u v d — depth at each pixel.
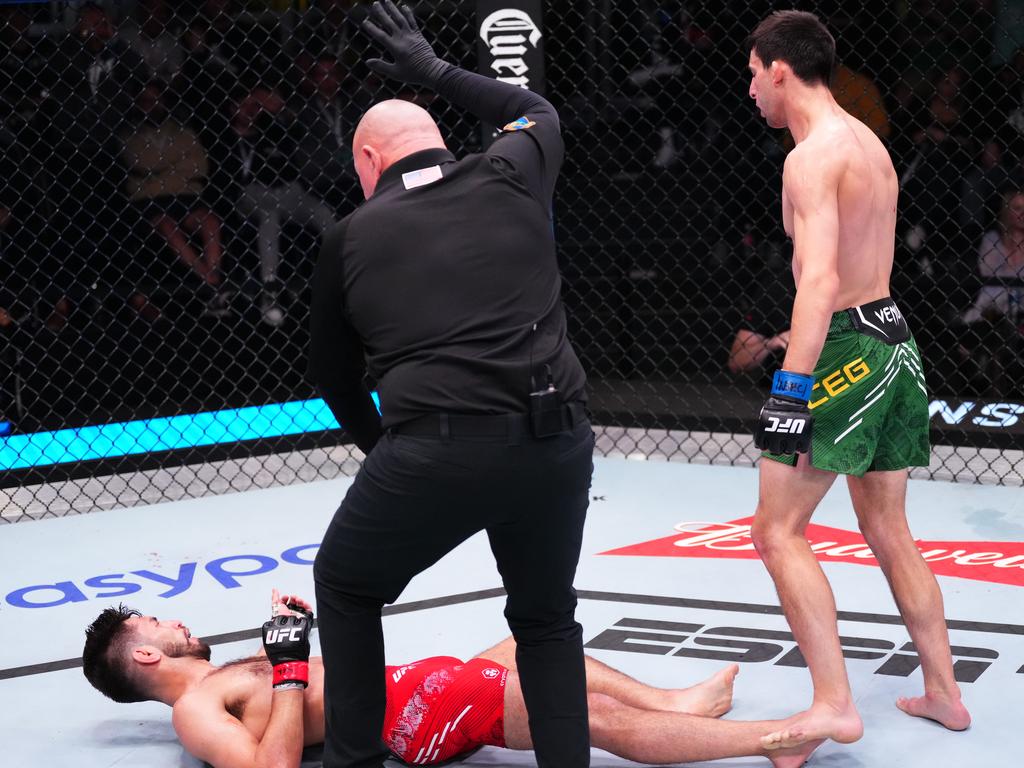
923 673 2.47
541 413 1.84
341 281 1.90
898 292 4.98
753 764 2.34
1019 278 4.72
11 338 4.78
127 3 4.88
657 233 5.28
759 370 5.17
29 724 2.60
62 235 4.86
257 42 5.01
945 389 4.86
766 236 5.17
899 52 4.82
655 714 2.26
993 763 2.30
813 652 2.23
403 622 3.07
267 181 5.07
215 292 5.03
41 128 4.84
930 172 4.86
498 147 1.99
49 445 4.79
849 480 2.50
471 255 1.87
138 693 2.40
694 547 3.60
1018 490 4.06
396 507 1.86
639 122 5.25
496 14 4.18
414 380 1.84
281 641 2.28
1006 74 4.73
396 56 2.21
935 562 3.41
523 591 1.99
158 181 4.93
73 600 3.36
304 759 2.37
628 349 5.38
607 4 5.16
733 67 5.11
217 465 4.75
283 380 5.11
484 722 2.28
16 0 4.67
